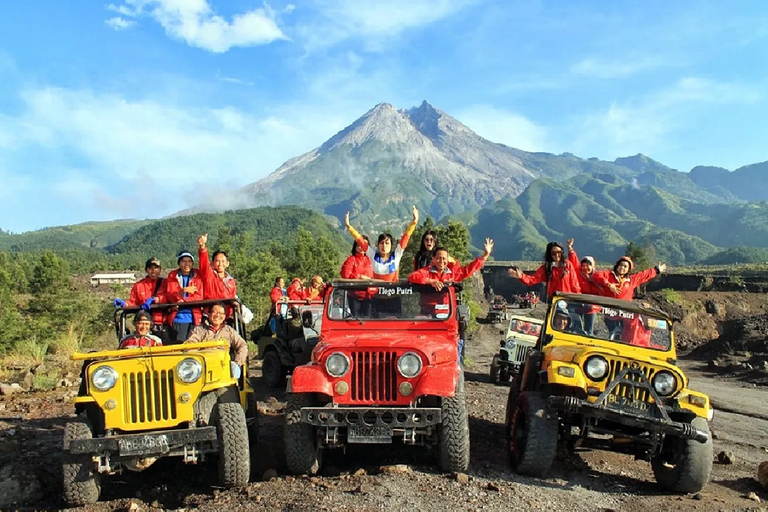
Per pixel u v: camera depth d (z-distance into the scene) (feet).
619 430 24.03
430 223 163.94
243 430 21.88
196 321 26.68
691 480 23.16
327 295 26.91
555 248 31.24
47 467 24.32
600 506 21.44
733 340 122.52
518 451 24.93
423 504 19.58
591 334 27.45
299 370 23.26
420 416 22.22
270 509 19.25
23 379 44.06
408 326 26.08
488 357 118.52
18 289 291.79
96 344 78.07
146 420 21.75
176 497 22.04
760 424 47.93
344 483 21.62
